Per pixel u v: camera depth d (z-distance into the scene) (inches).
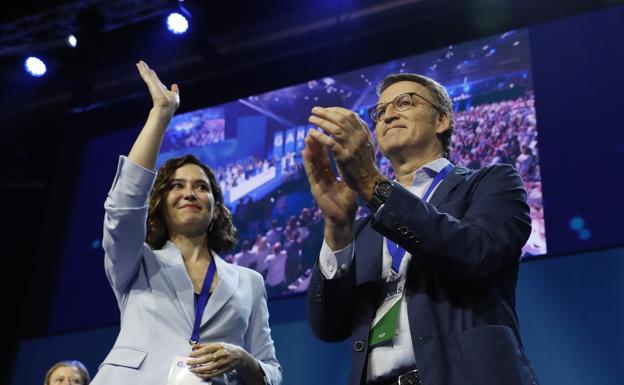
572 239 160.2
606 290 152.0
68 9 235.8
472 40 195.2
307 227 193.6
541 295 158.1
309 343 177.8
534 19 199.2
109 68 253.4
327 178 68.4
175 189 94.8
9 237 269.3
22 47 246.1
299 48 232.1
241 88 240.1
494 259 61.7
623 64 173.3
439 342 60.5
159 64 248.2
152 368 78.5
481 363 58.2
